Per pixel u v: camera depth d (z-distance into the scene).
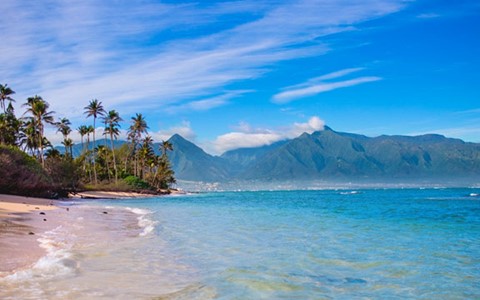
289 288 8.91
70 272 9.45
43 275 9.00
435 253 13.96
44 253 11.46
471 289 9.16
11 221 19.64
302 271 10.71
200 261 11.71
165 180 139.12
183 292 8.19
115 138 111.69
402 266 11.63
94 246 13.60
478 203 59.41
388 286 9.36
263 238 17.30
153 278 9.31
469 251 14.45
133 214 31.23
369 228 22.62
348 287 9.20
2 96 84.94
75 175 84.38
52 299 7.23
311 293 8.58
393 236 18.91
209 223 24.28
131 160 134.12
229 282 9.21
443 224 25.56
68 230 17.64
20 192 50.53
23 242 13.11
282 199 82.62
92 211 32.62
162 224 23.28
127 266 10.52
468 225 24.97
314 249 14.48
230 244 15.33
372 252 14.03
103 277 9.15
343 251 14.15
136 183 109.06
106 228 19.38
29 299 7.18
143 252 12.84
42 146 90.75
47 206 34.78
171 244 14.88
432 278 10.21
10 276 8.76
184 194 131.25
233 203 60.53
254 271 10.49
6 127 82.50
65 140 107.69
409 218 30.58
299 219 28.23
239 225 23.16
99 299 7.38
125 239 15.77
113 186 100.94
